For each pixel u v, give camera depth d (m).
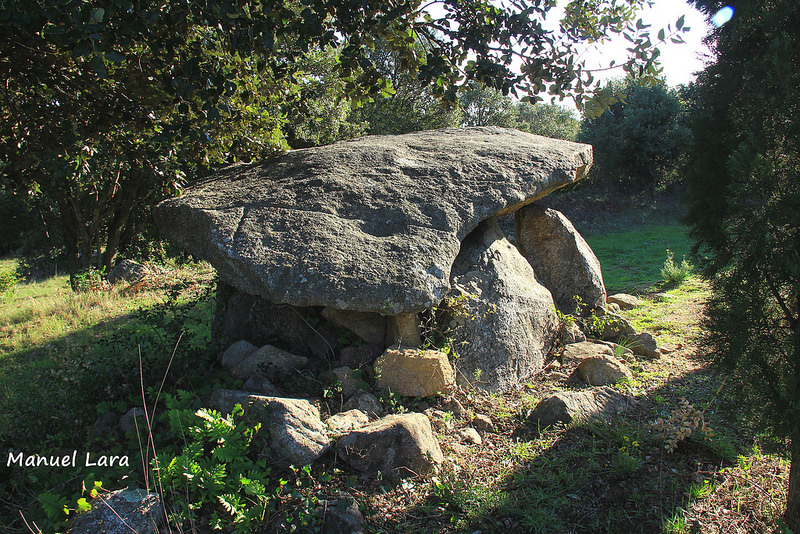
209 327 7.78
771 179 3.00
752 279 3.22
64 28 3.40
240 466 3.50
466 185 5.81
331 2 4.06
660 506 3.45
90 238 14.70
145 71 5.04
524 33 4.40
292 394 4.40
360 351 4.99
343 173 5.99
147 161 5.82
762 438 3.39
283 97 7.23
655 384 5.31
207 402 4.20
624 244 16.42
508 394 5.18
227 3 3.94
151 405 4.33
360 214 5.36
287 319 5.41
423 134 7.87
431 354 4.75
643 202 23.97
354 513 3.27
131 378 4.63
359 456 3.70
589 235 19.73
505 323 5.47
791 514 3.28
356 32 4.39
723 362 3.37
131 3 3.88
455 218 5.38
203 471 3.39
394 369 4.68
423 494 3.59
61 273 20.22
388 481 3.68
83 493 3.38
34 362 6.58
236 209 5.45
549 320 6.16
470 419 4.56
